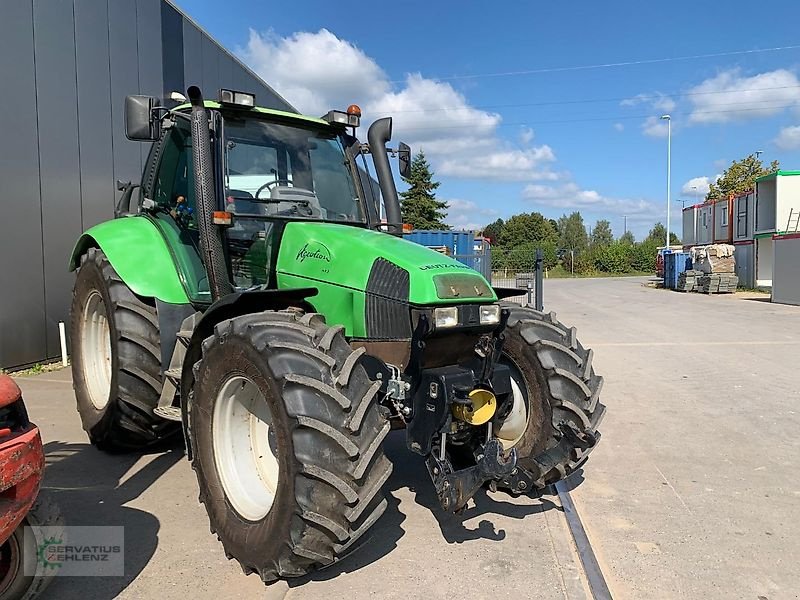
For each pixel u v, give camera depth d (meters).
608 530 3.73
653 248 65.25
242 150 4.08
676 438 5.55
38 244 8.30
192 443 3.42
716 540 3.62
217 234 3.70
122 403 4.47
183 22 11.66
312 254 3.70
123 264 4.34
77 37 8.93
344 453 2.72
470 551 3.43
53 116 8.51
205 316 3.41
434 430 3.12
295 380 2.77
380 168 4.61
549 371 3.76
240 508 3.16
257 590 3.00
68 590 2.98
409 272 3.27
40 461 2.58
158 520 3.75
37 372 8.05
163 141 4.73
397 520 3.82
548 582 3.12
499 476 2.97
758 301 21.59
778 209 26.61
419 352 3.17
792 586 3.13
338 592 2.99
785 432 5.72
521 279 13.02
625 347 10.85
